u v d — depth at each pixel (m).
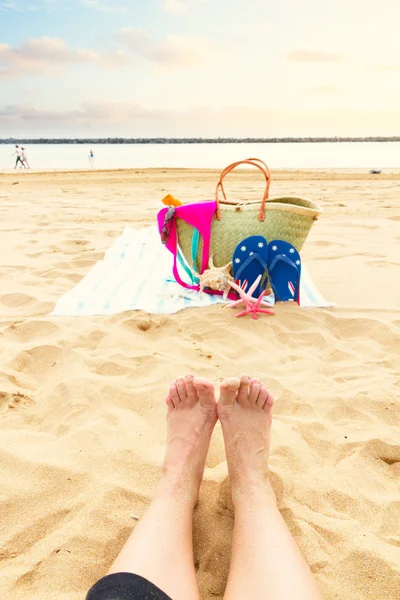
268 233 3.14
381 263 4.12
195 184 10.59
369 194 8.55
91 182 11.38
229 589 1.17
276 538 1.26
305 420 1.98
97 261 4.12
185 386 1.72
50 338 2.67
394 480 1.72
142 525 1.31
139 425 1.95
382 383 2.25
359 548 1.41
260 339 2.67
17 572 1.32
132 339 2.66
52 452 1.77
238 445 1.60
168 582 1.14
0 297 3.31
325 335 2.73
